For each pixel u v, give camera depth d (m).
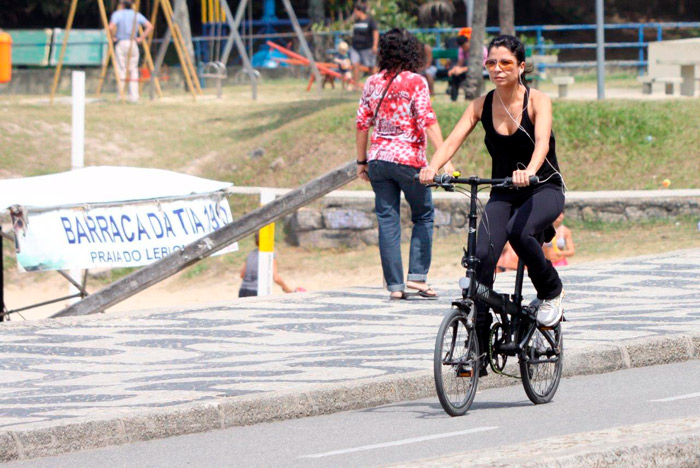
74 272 46.03
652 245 53.06
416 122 33.41
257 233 46.19
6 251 62.16
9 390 24.45
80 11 129.75
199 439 21.66
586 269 40.16
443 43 104.94
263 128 74.12
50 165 68.75
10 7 129.75
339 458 19.59
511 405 23.66
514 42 21.97
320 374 25.06
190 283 59.09
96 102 82.94
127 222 37.88
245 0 87.94
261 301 35.53
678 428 19.30
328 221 59.94
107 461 20.20
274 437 21.58
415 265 35.00
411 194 34.16
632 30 149.75
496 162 22.73
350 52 92.88
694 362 27.89
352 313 33.16
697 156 62.22
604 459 17.78
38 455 20.64
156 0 86.00
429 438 20.78
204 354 27.94
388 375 24.77
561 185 22.66
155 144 72.38
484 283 22.17
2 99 86.44
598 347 26.86
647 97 74.81
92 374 25.91
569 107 66.50
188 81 85.12
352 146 67.06
